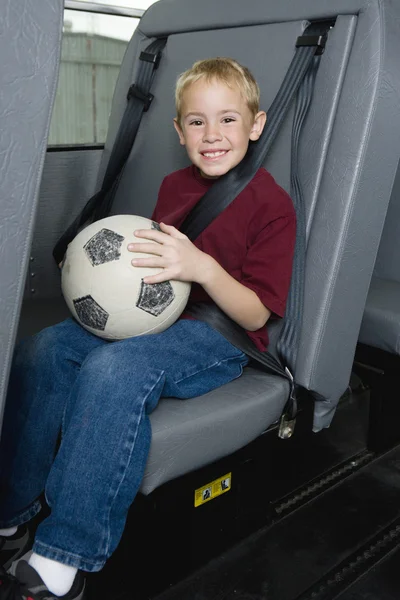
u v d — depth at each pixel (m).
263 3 1.34
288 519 1.42
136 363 1.01
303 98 1.20
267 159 1.26
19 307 0.76
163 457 1.01
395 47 1.12
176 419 1.03
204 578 1.24
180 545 1.22
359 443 1.70
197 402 1.09
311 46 1.20
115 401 0.97
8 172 0.71
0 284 0.73
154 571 1.19
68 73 1.72
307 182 1.18
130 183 1.61
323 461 1.61
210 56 1.43
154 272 1.06
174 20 1.54
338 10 1.19
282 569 1.27
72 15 1.69
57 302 1.60
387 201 1.19
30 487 1.10
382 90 1.11
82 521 0.95
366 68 1.11
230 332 1.16
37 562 0.96
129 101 1.59
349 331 1.22
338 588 1.22
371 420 1.65
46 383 1.10
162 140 1.53
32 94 0.70
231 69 1.19
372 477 1.58
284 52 1.27
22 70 0.68
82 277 1.06
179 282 1.09
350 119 1.12
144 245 1.05
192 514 1.22
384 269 1.68
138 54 1.63
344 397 1.64
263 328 1.23
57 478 0.98
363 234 1.17
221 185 1.20
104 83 1.81
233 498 1.29
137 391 0.98
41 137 0.72
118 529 0.97
